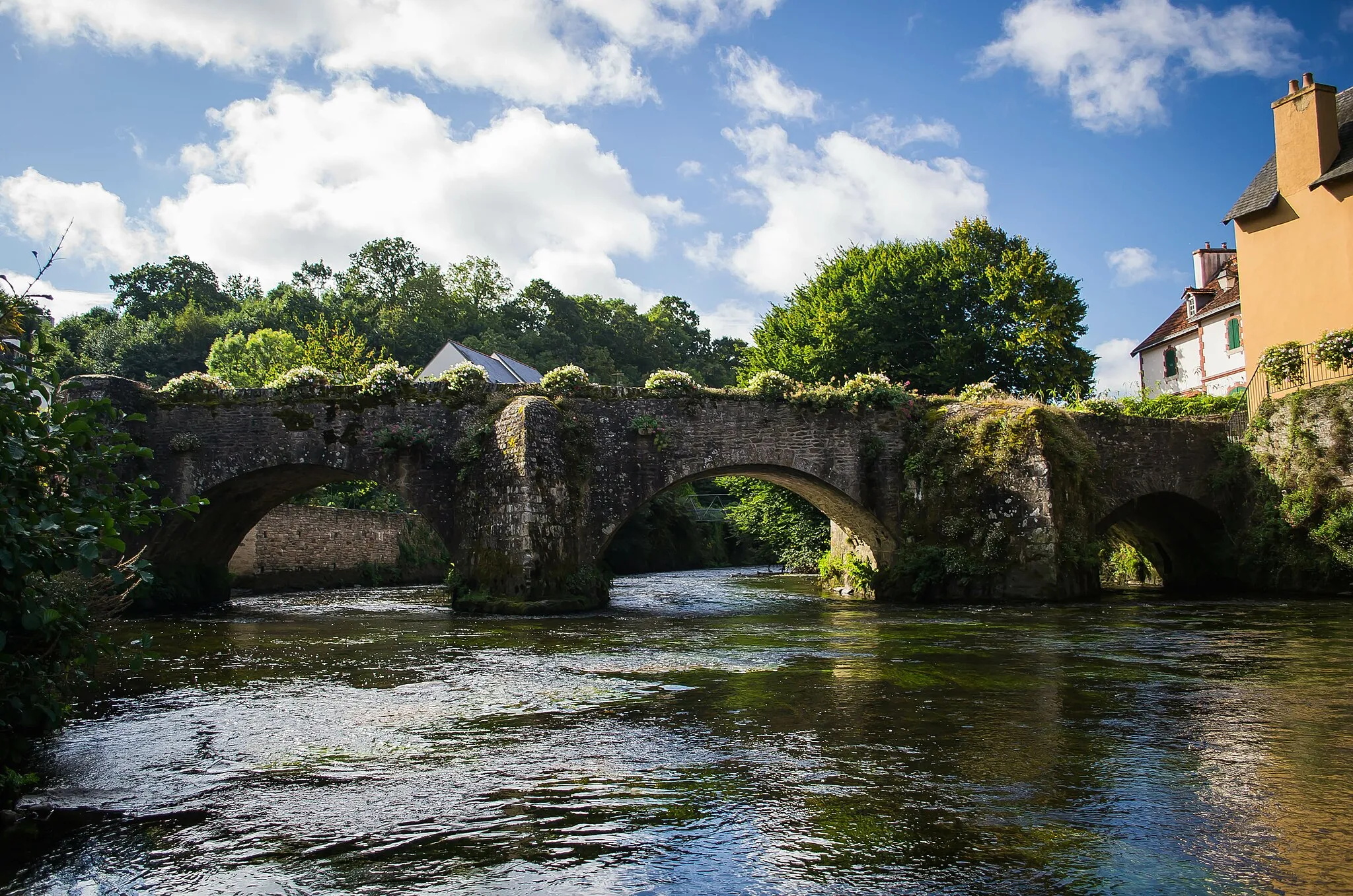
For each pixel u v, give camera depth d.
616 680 8.39
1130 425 20.28
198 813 4.41
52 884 3.54
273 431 18.88
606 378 70.56
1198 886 3.37
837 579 24.25
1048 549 17.53
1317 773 4.89
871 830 4.04
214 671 9.23
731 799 4.52
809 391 19.55
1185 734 5.84
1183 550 22.67
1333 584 18.31
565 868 3.62
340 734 6.12
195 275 69.75
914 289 33.19
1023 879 3.46
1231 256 40.06
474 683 8.27
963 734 5.92
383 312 64.31
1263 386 20.72
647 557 45.72
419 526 35.72
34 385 4.89
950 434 19.08
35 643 4.93
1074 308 33.31
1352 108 23.44
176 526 18.97
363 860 3.74
